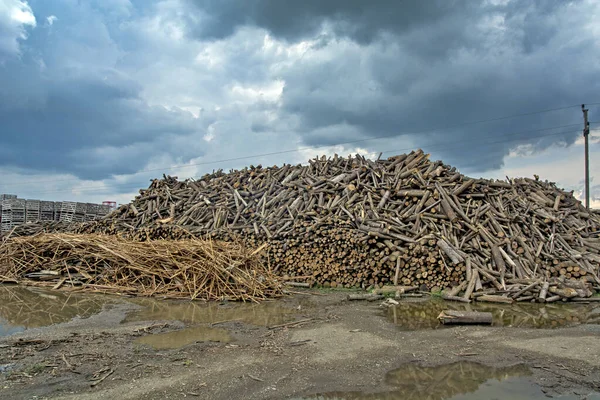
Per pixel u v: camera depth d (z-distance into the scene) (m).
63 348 6.66
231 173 20.14
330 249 12.78
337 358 6.22
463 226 13.29
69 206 24.00
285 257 13.55
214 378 5.42
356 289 12.35
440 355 6.35
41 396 4.85
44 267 13.66
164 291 11.54
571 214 15.44
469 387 5.18
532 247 12.75
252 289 11.11
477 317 8.23
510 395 4.96
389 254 12.34
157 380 5.34
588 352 6.47
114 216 18.70
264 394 4.96
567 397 4.91
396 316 9.02
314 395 4.96
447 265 11.48
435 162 16.77
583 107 27.08
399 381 5.38
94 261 13.38
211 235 14.95
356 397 4.90
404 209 14.45
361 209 14.41
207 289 11.27
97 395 4.88
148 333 7.66
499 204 14.39
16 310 9.67
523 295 10.65
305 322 8.48
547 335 7.43
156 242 13.12
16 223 21.81
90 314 9.27
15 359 6.11
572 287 10.97
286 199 16.55
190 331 7.81
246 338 7.33
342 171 17.69
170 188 19.94
